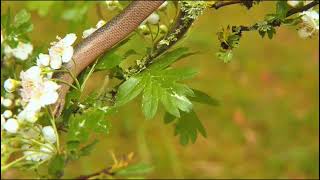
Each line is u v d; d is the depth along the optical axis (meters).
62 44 0.48
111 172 0.60
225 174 1.13
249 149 1.19
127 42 0.51
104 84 0.50
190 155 1.15
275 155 1.18
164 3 0.53
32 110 0.47
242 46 1.43
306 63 1.41
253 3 0.52
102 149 1.04
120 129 1.08
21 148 0.49
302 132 1.23
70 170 1.00
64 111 0.49
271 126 1.24
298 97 1.32
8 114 0.49
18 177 0.79
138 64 0.50
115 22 0.49
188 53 0.52
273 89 1.34
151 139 1.08
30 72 0.48
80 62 0.49
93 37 0.49
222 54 0.49
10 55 0.56
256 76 1.37
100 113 0.48
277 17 0.50
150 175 1.06
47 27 1.16
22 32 0.55
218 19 1.38
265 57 1.42
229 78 1.34
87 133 0.48
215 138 1.20
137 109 1.06
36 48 0.57
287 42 1.46
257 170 1.15
